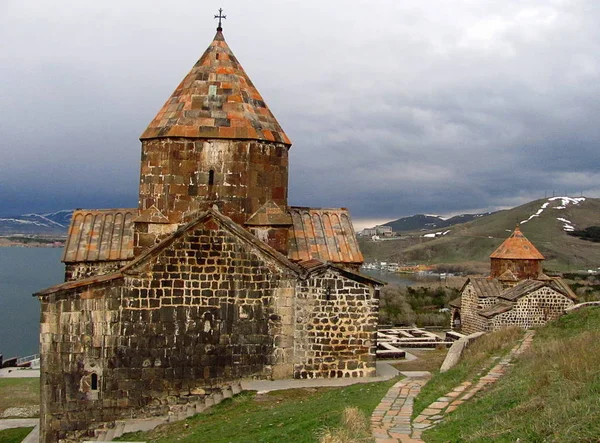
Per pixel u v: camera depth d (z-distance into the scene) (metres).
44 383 18.34
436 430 11.66
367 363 20.30
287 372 19.84
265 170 21.31
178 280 19.12
